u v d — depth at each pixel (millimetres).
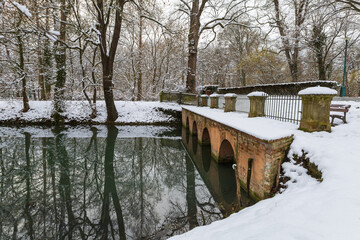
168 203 5758
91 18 15961
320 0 12445
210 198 5945
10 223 4840
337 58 22203
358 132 4438
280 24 18656
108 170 8336
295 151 4129
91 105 17234
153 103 19797
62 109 17125
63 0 13188
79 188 6738
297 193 2969
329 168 3191
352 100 11180
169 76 28359
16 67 15742
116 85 25344
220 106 13312
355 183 2658
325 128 4699
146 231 4484
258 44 25750
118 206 5695
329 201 2344
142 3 14328
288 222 2084
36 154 9742
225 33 27188
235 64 29891
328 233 1792
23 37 14141
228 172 7023
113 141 12375
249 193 4715
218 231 2307
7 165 8430
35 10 12781
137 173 8141
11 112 17016
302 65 27703
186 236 2414
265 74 25953
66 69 16891
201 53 31469
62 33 15578
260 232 1987
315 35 16016
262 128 5004
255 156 4410
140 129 15922
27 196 6117
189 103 19000
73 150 10500
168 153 10484
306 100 4809
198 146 10930
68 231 4578
